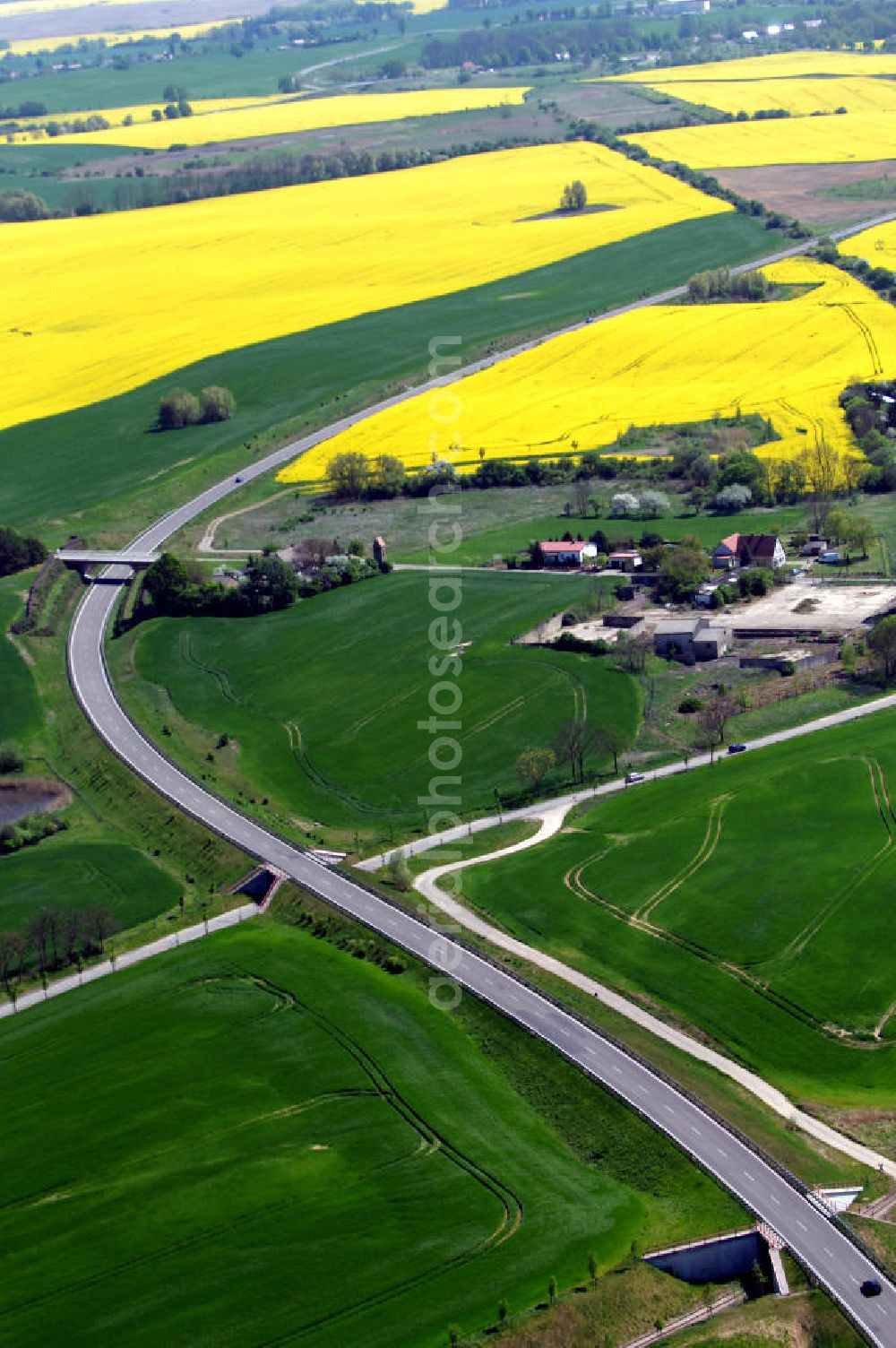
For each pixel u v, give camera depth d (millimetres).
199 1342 132625
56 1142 160625
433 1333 131375
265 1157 155250
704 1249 137375
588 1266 136750
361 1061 169000
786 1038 168625
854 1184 146250
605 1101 157750
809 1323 130125
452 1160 152875
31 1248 145625
